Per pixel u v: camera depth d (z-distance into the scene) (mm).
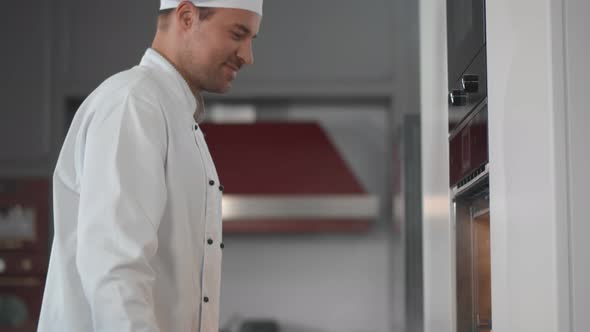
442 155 1965
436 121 2074
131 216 1390
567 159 1017
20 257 4613
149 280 1385
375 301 4953
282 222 4754
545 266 1060
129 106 1469
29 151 4633
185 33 1613
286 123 4887
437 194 2062
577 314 1012
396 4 4660
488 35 1394
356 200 4727
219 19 1602
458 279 1763
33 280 4613
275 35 4707
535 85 1087
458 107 1700
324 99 4852
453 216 1786
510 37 1229
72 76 4676
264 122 4895
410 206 3074
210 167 1582
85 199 1413
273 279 4992
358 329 4945
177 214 1505
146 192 1424
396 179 4359
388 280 4945
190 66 1617
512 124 1222
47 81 4660
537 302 1102
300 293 4980
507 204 1272
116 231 1374
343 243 4992
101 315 1348
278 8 4727
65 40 4699
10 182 4633
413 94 4332
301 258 5000
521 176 1173
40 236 4621
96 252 1367
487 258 1713
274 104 4984
